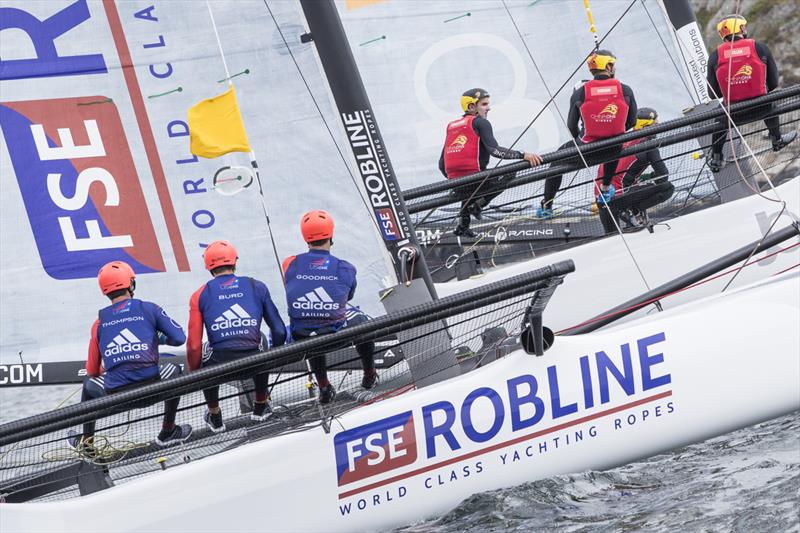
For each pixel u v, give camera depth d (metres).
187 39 25.30
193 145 24.91
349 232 25.42
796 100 29.62
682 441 22.09
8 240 23.98
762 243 25.95
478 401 21.34
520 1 34.06
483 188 29.12
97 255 24.38
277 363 20.84
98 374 22.11
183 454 21.92
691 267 30.69
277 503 20.53
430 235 31.25
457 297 21.09
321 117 25.62
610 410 21.75
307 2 24.52
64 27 24.64
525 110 33.94
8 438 19.81
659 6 34.53
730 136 29.16
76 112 24.55
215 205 25.00
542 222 31.52
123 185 24.64
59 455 22.06
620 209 30.97
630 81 34.53
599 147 28.20
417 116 33.16
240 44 25.50
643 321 22.78
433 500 21.03
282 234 25.28
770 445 21.31
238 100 25.50
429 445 21.09
